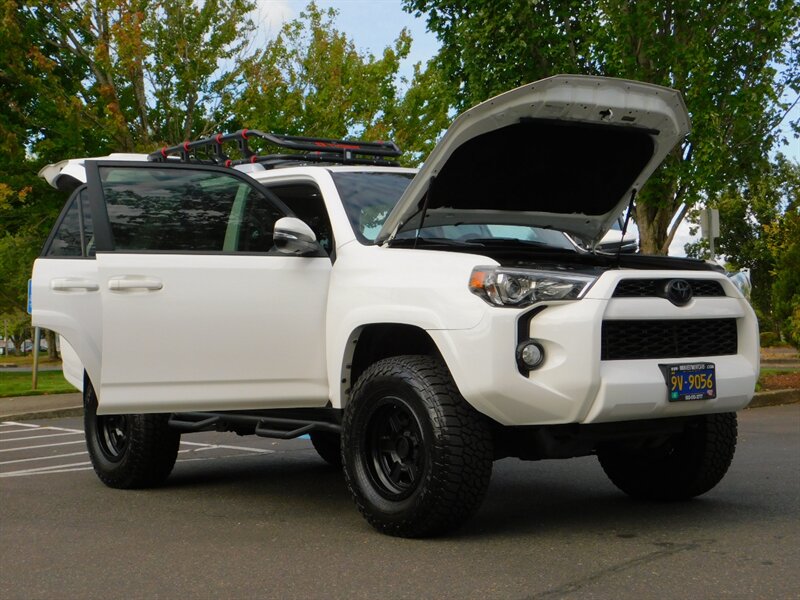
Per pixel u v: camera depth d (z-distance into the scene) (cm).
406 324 509
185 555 480
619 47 1334
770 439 908
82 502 642
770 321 3738
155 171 592
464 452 479
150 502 638
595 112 529
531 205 588
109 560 473
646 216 1456
